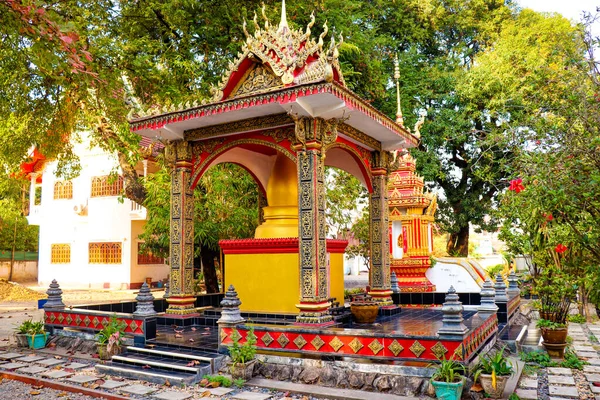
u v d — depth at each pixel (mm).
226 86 8484
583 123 4996
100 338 8312
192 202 9547
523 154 5637
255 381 6918
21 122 12672
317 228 7668
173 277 9398
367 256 19766
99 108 11906
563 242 5711
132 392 6676
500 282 10562
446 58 23078
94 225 27844
